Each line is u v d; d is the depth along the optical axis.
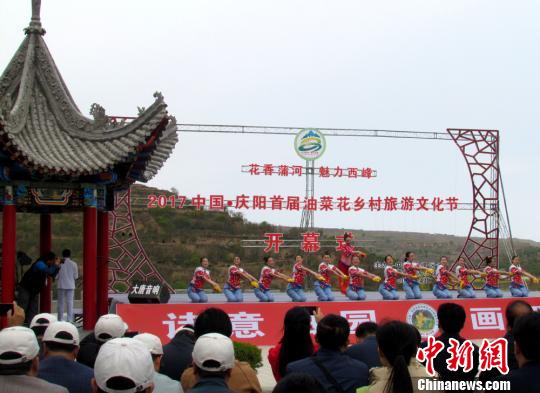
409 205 35.12
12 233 19.09
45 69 20.30
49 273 20.89
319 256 50.19
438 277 29.98
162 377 7.78
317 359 7.97
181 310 24.19
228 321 8.97
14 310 11.11
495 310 26.66
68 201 19.91
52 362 7.75
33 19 20.53
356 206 34.53
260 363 17.36
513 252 36.50
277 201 33.78
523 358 6.87
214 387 6.51
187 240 54.34
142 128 19.36
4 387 6.40
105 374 5.70
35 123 19.66
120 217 32.50
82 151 19.33
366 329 10.52
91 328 19.81
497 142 36.00
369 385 7.46
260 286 27.66
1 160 18.67
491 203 35.94
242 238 55.25
